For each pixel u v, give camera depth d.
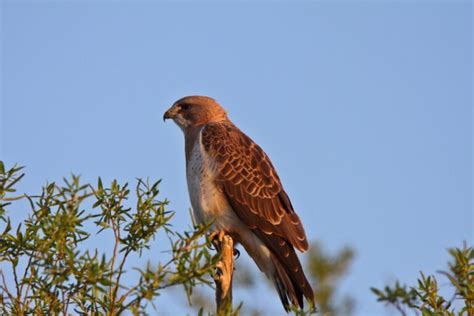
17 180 9.31
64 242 8.68
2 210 9.26
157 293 8.11
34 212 9.40
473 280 9.32
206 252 8.29
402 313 9.61
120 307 8.50
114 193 9.51
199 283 8.30
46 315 9.32
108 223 9.55
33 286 9.29
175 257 8.31
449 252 9.43
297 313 8.97
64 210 8.61
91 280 8.23
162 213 9.47
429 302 9.44
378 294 9.72
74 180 8.56
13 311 9.34
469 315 9.33
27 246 9.22
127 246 9.47
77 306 9.42
